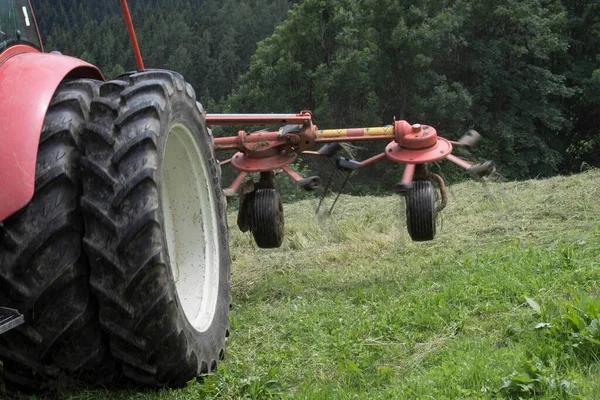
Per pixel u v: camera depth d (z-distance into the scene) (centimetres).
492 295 525
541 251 625
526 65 4478
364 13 4616
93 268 354
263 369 432
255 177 1413
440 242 779
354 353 444
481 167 614
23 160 338
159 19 9644
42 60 381
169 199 463
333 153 625
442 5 4541
